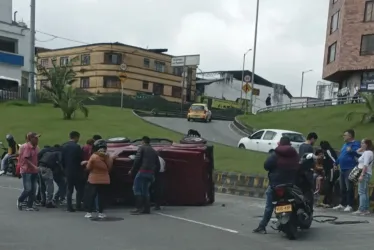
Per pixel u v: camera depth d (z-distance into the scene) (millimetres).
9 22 50688
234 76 83438
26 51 50062
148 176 10352
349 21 44062
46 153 11164
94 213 10258
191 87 73875
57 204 11414
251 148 22484
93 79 65250
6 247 6996
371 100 30734
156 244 7375
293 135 21312
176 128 32250
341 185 11141
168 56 70250
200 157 11859
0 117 31781
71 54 67812
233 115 59094
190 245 7344
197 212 10727
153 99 58656
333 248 7367
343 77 48812
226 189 14719
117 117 33875
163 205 11703
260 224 8406
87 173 10328
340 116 34156
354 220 9773
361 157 10641
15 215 9812
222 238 7918
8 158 18500
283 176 8102
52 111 35125
